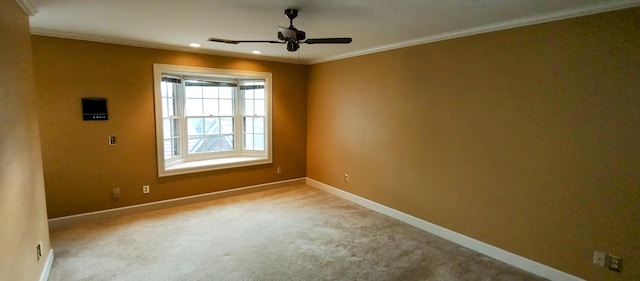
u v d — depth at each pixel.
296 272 2.92
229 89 5.54
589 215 2.63
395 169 4.27
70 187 3.89
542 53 2.80
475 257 3.27
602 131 2.52
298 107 5.83
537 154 2.90
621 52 2.39
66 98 3.76
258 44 4.20
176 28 3.38
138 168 4.34
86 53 3.83
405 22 3.05
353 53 4.75
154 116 4.39
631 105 2.37
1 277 1.84
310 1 2.47
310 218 4.29
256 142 5.72
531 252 3.00
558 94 2.73
